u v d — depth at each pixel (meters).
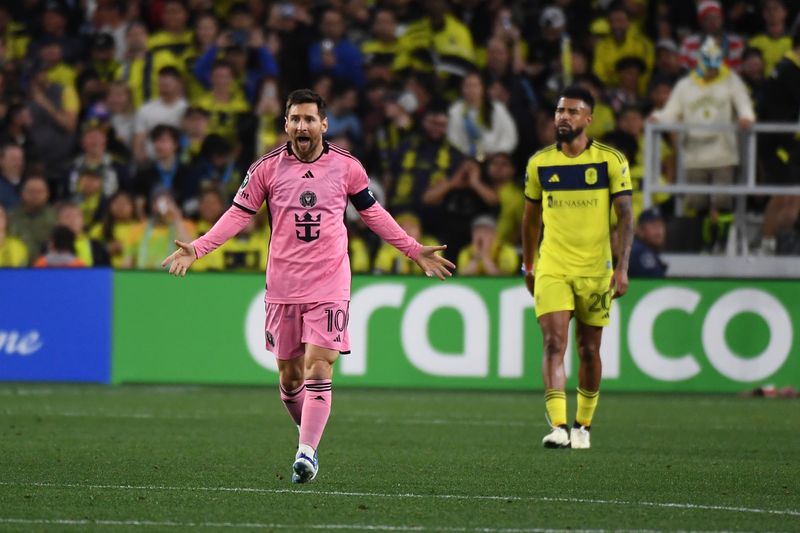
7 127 56.94
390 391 46.75
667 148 51.47
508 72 55.56
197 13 59.84
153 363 46.84
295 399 24.12
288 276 22.66
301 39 57.81
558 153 29.42
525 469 25.34
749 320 46.16
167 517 18.66
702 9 54.41
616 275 29.31
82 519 18.39
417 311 46.41
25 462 25.58
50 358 47.00
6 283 47.06
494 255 51.25
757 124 47.69
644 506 20.31
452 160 52.88
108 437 30.94
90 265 50.44
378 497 20.98
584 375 29.92
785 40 56.81
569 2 58.62
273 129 54.88
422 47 57.47
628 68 56.69
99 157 55.47
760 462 27.20
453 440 31.30
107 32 60.84
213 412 38.19
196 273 46.81
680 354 46.12
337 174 22.66
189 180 53.69
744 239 48.94
